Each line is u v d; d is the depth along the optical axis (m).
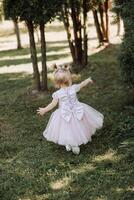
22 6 9.26
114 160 6.14
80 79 11.71
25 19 9.58
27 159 6.45
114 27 25.05
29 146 6.97
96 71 12.55
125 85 8.10
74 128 6.45
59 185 5.54
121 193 5.20
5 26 30.23
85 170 5.90
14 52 19.62
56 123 6.58
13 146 7.00
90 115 6.64
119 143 6.66
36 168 6.11
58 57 16.80
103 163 6.07
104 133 7.11
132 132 6.91
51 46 20.20
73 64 13.34
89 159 6.24
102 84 10.81
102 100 9.20
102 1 13.22
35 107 9.22
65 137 6.45
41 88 10.45
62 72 6.63
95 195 5.20
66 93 6.56
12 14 9.48
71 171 5.89
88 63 13.71
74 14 12.96
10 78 13.20
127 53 7.61
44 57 10.19
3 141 7.27
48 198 5.22
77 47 13.18
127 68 7.77
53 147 6.83
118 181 5.50
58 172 5.88
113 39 19.58
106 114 8.03
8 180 5.77
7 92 11.09
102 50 16.72
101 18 17.34
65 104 6.51
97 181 5.55
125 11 7.68
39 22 9.59
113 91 9.89
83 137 6.46
